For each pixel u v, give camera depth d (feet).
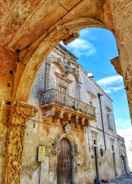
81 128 41.16
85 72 51.11
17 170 13.75
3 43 15.12
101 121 53.88
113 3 5.38
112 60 9.02
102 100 58.95
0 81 14.69
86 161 39.88
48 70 36.50
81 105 39.42
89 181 38.88
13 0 11.37
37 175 27.63
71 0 10.92
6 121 14.38
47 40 14.20
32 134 28.89
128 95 4.36
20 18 12.64
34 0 11.30
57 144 32.94
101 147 48.75
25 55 15.75
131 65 4.35
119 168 58.13
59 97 33.73
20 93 15.33
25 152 26.81
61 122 35.35
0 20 12.73
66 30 12.96
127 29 4.69
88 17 10.91
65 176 33.09
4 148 13.65
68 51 43.73
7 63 15.55
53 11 12.03
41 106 32.22
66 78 40.91
